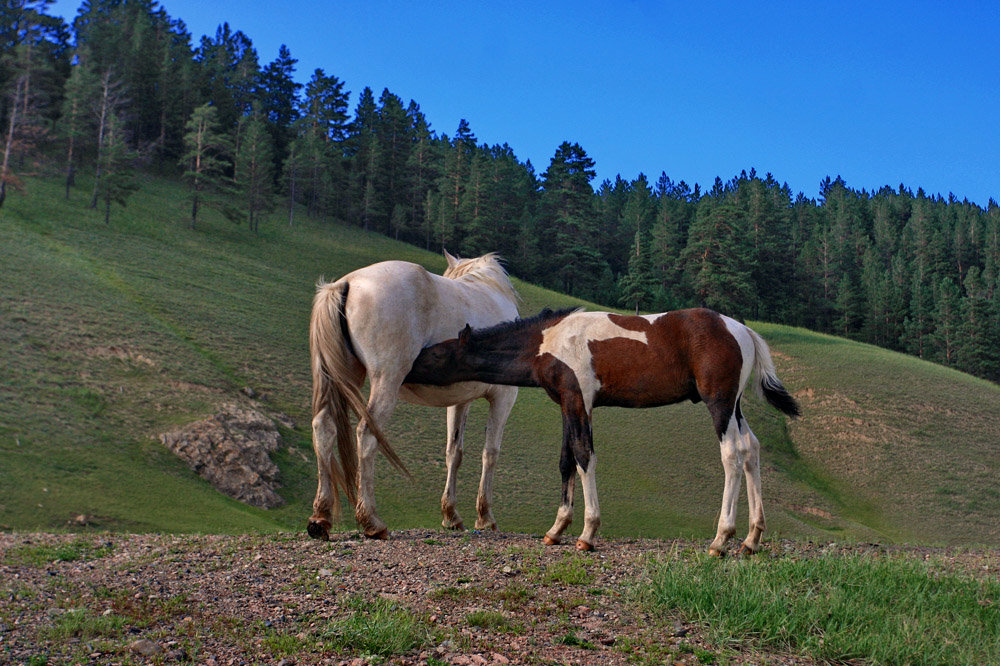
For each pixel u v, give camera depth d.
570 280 115.12
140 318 45.81
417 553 6.73
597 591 5.54
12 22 91.44
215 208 95.88
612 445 45.97
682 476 42.53
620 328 7.36
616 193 166.25
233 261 73.56
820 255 130.00
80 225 69.81
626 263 137.50
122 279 54.75
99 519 23.17
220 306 55.22
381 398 7.69
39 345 36.53
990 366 96.69
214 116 96.62
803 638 4.79
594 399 7.49
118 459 28.50
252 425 34.75
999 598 5.79
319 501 7.45
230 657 4.14
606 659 4.34
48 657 4.01
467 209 115.69
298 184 112.50
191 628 4.54
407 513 31.91
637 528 34.44
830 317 123.50
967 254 143.62
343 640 4.35
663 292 107.19
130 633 4.43
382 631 4.38
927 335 104.81
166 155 112.75
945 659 4.57
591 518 7.23
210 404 35.44
